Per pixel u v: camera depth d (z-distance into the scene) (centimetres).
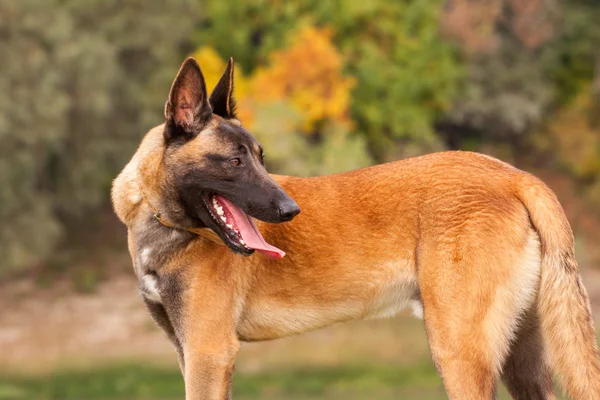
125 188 628
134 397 2002
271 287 639
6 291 3200
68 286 3231
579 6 4534
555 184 4131
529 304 601
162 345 2777
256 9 3919
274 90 3222
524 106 4047
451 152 634
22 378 2344
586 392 577
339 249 632
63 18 3039
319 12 3869
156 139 615
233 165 592
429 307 599
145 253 623
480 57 4078
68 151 3253
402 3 4006
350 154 3066
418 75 3856
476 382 585
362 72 3766
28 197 3064
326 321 646
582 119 4259
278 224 638
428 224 606
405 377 2175
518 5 4134
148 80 3441
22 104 2922
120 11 3338
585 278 3353
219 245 620
